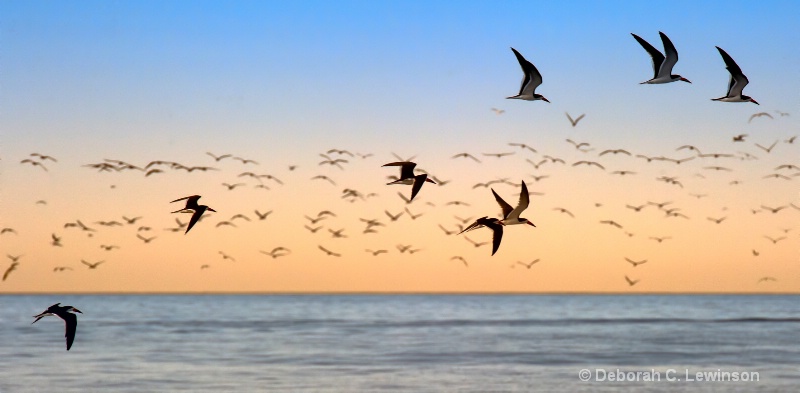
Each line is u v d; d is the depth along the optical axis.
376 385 51.88
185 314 142.38
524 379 54.47
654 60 36.62
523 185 33.16
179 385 51.88
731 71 37.62
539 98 35.97
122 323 110.06
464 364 61.56
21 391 49.84
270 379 54.19
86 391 49.81
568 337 85.94
